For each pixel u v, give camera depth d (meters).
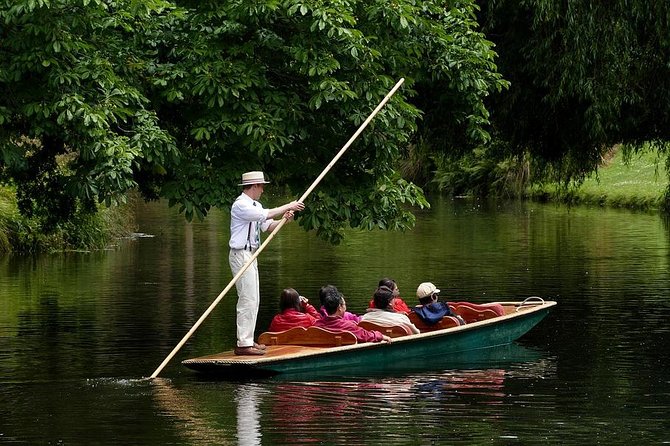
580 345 38.66
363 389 31.25
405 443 25.30
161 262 66.19
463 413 28.36
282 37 39.19
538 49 49.84
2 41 35.28
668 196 87.25
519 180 125.25
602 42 49.72
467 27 42.53
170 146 36.38
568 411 28.67
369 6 38.56
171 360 36.16
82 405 29.28
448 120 46.91
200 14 37.81
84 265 64.75
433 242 77.31
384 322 36.19
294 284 55.59
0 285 55.66
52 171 46.66
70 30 35.62
